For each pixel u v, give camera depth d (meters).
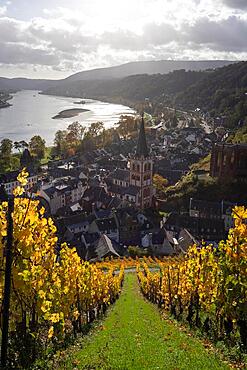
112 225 108.12
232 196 123.12
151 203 134.88
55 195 132.50
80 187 148.50
